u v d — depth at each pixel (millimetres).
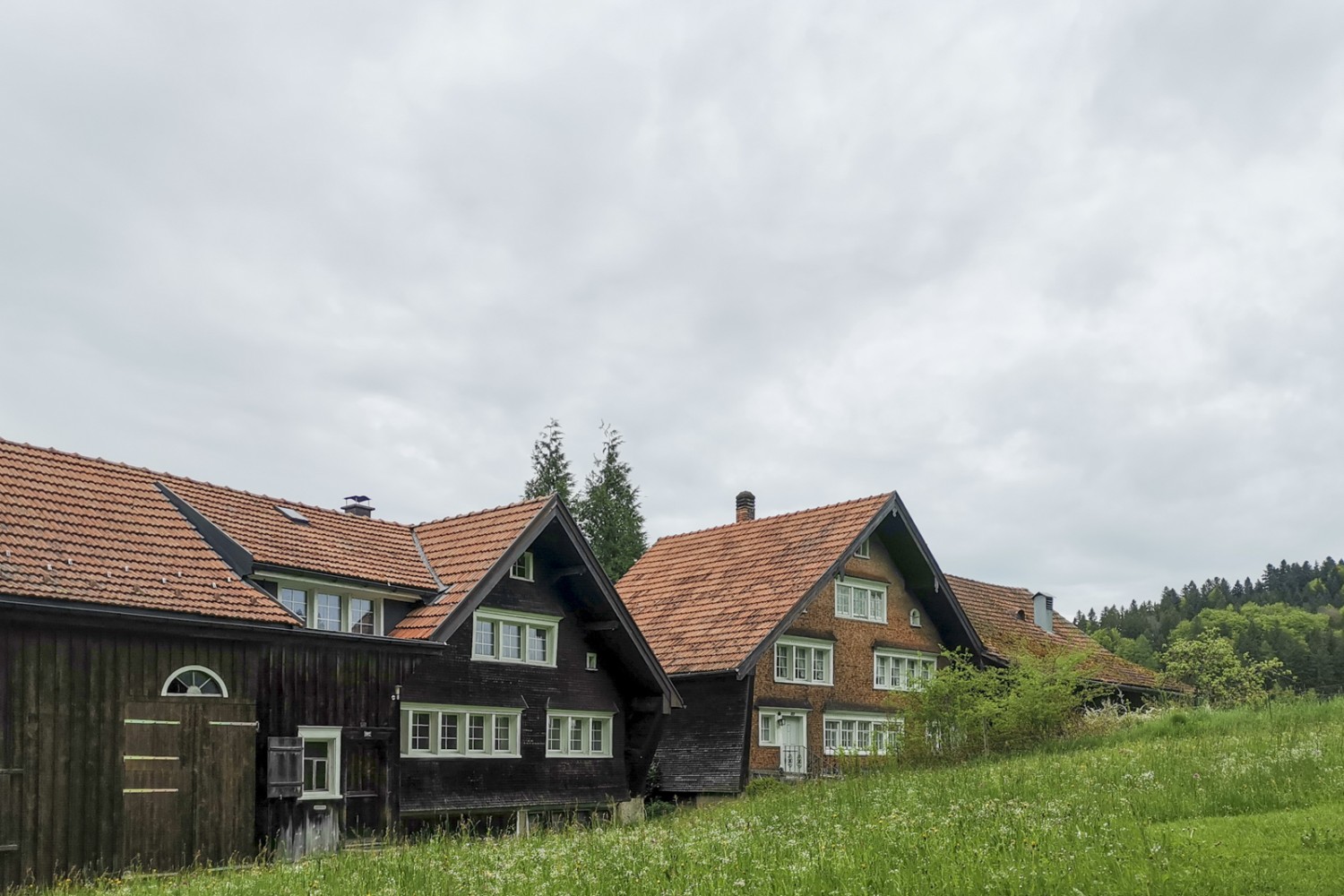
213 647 20625
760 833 15148
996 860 11234
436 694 25500
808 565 35250
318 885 13227
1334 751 18344
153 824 19281
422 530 29859
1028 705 31734
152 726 19531
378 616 25578
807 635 35344
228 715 20625
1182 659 53719
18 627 18078
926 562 39031
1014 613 48094
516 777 27141
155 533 21734
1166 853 11023
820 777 30797
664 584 38750
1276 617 95812
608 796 29531
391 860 14961
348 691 23266
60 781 18203
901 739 32781
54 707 18312
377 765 23688
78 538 20234
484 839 19016
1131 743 27297
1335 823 12609
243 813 20641
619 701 30516
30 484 20984
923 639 40312
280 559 23703
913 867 11195
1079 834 12234
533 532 27609
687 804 32344
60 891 16422
